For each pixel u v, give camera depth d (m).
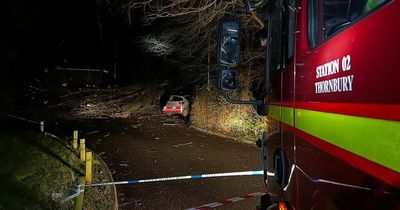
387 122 1.04
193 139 15.12
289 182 2.36
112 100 28.75
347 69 1.35
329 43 1.58
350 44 1.34
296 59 2.21
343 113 1.38
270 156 3.26
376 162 1.10
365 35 1.21
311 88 1.84
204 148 13.23
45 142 11.80
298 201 2.10
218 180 8.94
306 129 1.92
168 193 7.89
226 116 16.56
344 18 1.92
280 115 2.72
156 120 21.00
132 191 8.01
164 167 10.45
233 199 7.15
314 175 1.75
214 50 17.73
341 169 1.39
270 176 3.27
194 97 20.05
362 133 1.20
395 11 1.03
